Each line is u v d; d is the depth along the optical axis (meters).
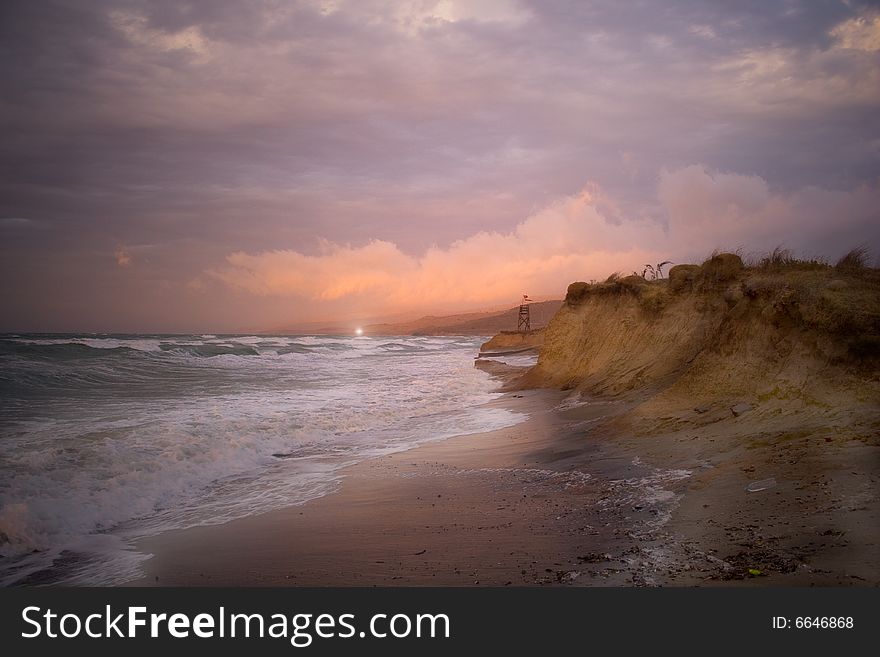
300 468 10.66
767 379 10.12
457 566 5.54
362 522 7.32
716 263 16.81
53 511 7.77
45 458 10.04
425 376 29.97
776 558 4.67
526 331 66.56
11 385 20.67
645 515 6.42
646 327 18.75
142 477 9.34
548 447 11.13
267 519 7.71
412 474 9.80
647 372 16.31
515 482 8.79
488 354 56.12
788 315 10.48
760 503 6.01
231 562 6.18
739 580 4.40
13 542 6.88
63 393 19.52
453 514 7.39
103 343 40.44
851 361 9.06
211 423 13.84
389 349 71.19
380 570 5.64
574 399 17.47
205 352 41.62
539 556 5.57
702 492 6.80
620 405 14.61
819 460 6.83
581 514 6.81
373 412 16.86
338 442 13.09
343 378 28.50
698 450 8.72
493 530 6.55
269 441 12.48
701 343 15.65
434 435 13.59
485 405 18.67
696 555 5.03
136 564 6.27
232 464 10.73
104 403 17.38
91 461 10.02
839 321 9.48
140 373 26.34
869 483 5.86
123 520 7.97
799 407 8.91
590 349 21.81
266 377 27.88
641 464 8.75
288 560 6.13
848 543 4.68
